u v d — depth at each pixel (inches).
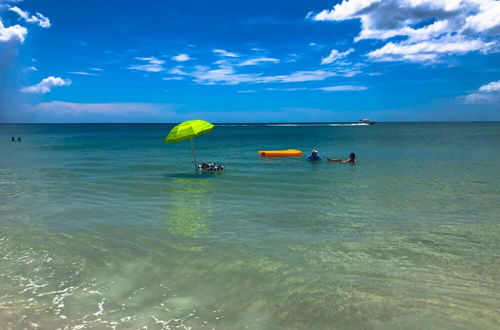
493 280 217.6
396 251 267.1
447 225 335.3
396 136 2610.7
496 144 1604.3
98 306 185.8
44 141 2208.4
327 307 185.6
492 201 439.8
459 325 169.9
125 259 249.8
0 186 549.0
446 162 879.1
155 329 165.3
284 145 1695.4
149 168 780.6
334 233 311.3
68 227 327.6
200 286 209.0
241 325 169.0
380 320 173.8
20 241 287.3
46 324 169.2
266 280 217.2
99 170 747.4
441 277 221.9
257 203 431.8
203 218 360.5
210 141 2171.5
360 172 700.0
